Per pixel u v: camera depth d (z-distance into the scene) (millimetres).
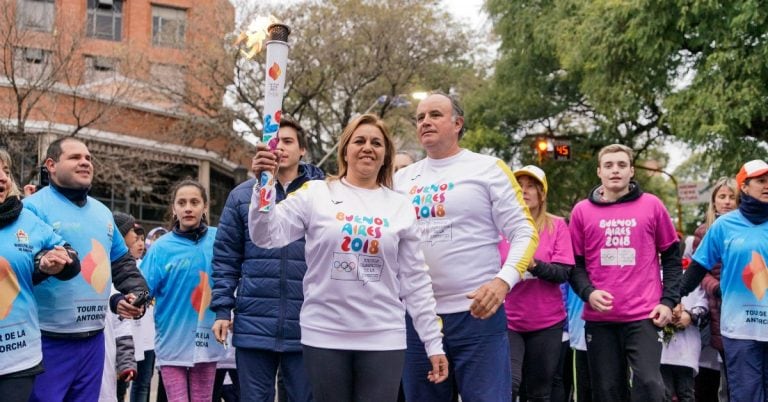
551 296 6285
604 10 18406
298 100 30250
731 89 16000
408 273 4141
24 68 23875
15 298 4219
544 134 26266
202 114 31469
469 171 4672
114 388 5645
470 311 4324
